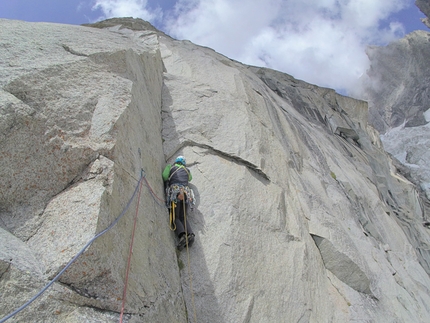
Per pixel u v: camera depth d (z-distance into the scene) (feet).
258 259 20.10
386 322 23.39
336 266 25.04
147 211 16.10
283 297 19.51
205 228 19.60
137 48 23.95
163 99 27.14
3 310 9.14
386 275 27.55
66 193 12.42
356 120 72.23
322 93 71.56
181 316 15.10
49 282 10.09
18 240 11.07
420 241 54.85
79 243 10.91
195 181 21.91
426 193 106.32
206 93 29.89
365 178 51.47
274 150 29.86
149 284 13.60
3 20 17.83
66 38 17.95
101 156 13.62
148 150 18.88
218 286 17.47
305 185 30.48
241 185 23.17
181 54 36.99
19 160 12.10
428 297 31.19
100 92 15.85
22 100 13.05
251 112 31.32
